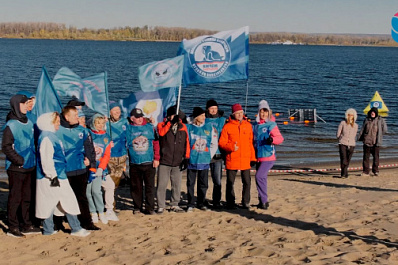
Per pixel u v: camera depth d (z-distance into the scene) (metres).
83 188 6.86
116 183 7.84
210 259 5.81
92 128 7.38
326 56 147.38
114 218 7.74
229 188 8.53
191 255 5.97
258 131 8.44
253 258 5.77
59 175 6.47
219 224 7.50
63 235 6.83
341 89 49.34
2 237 6.70
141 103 8.89
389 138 23.11
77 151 6.69
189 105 36.75
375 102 33.00
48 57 92.00
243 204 8.58
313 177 13.39
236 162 8.34
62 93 7.42
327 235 6.74
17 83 45.62
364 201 9.21
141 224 7.50
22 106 6.53
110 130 7.39
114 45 198.38
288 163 16.45
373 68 88.00
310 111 28.42
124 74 58.25
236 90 46.91
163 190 8.22
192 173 8.35
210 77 9.05
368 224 7.39
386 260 5.61
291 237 6.68
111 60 87.94
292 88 49.56
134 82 49.38
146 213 8.24
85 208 6.96
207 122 8.37
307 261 5.66
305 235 6.82
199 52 8.98
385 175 13.60
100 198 7.48
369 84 55.31
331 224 7.40
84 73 59.25
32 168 6.72
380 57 149.50
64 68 7.41
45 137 6.28
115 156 7.75
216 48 8.98
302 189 10.98
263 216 8.06
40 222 7.25
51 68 64.69
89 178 6.95
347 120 12.94
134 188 8.19
